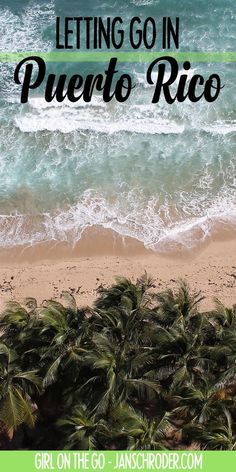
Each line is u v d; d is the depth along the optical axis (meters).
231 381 26.36
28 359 26.31
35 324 26.91
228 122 47.03
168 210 40.53
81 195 41.59
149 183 42.41
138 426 24.22
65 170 43.38
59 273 36.31
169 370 25.89
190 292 34.69
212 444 24.16
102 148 44.94
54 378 25.45
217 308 28.81
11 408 24.30
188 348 26.08
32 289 35.28
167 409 27.12
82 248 37.97
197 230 39.12
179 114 47.41
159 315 27.62
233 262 37.03
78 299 34.38
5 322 27.78
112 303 28.86
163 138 45.75
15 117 46.97
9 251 37.84
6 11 56.91
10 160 44.09
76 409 24.53
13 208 40.66
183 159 44.25
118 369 25.25
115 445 24.38
